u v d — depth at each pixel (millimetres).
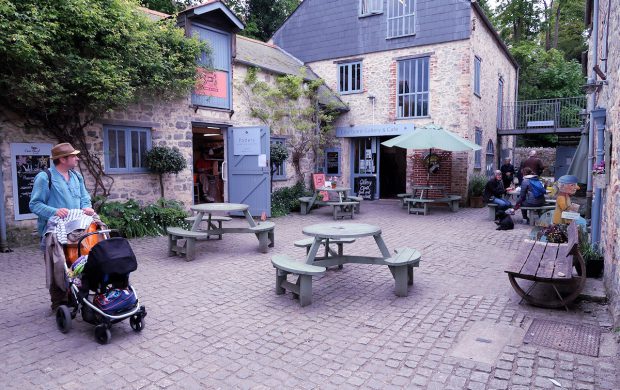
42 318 4117
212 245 7551
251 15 22781
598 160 6020
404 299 4672
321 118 13711
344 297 4758
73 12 6855
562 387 2805
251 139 10523
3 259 6320
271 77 12352
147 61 8375
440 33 13242
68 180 4199
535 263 4527
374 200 15164
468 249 7180
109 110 7867
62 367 3154
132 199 8609
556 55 26031
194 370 3105
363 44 14734
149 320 4074
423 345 3494
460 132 13109
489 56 15523
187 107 9898
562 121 17516
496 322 3951
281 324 3979
